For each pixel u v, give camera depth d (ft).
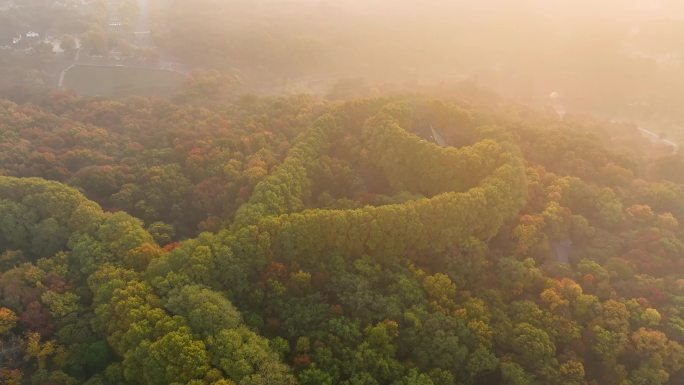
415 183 574.97
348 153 631.97
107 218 513.86
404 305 440.04
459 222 494.18
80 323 426.51
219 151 626.64
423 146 567.59
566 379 394.52
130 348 383.65
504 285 473.26
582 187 565.94
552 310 441.27
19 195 539.70
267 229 475.31
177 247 469.98
